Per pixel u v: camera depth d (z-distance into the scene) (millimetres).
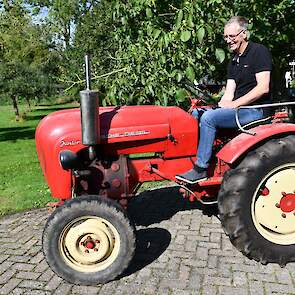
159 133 3670
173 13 5027
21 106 31375
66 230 3279
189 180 3611
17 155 10180
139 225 4445
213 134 3570
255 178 3400
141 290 3215
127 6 5230
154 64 4875
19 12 17078
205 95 4914
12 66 20078
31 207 5398
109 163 3691
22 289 3301
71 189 3623
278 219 3549
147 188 5719
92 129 3287
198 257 3684
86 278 3287
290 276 3328
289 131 3426
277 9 5871
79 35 12625
